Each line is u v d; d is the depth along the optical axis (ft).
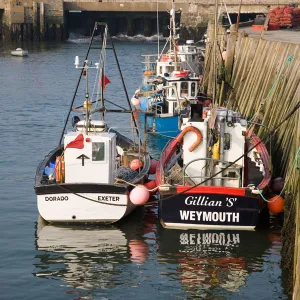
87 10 629.10
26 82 371.76
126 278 108.99
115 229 130.31
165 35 638.53
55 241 123.95
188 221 127.13
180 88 222.89
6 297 102.17
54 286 106.01
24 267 112.88
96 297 102.53
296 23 364.38
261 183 132.36
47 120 255.70
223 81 228.84
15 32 632.38
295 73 157.28
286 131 150.00
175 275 110.22
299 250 86.69
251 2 554.05
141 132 231.50
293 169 120.57
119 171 139.23
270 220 134.72
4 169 179.52
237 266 113.39
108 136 132.57
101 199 128.77
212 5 608.19
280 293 103.45
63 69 433.48
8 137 222.89
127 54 524.11
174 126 218.59
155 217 137.39
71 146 130.21
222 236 125.90
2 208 144.05
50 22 640.99
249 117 193.98
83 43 625.41
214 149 130.41
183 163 134.21
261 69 197.57
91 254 118.32
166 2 610.24
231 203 125.29
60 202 129.18
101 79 145.48
